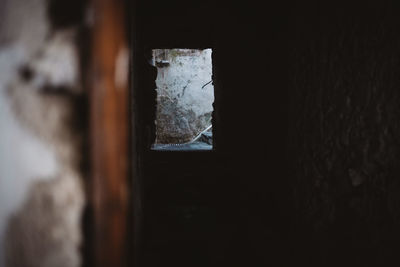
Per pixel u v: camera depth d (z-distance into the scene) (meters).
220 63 4.91
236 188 3.86
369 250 1.61
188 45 5.08
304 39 2.46
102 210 0.61
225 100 4.82
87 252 0.61
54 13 0.59
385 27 1.48
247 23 3.82
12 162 0.59
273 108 3.21
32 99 0.59
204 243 2.49
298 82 2.58
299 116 2.56
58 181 0.60
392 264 1.43
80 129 0.60
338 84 1.95
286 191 2.86
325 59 2.12
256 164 3.67
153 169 4.32
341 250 1.89
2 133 0.59
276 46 3.13
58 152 0.60
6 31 0.59
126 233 0.66
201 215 3.12
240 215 3.09
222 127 4.97
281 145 2.99
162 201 3.52
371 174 1.61
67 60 0.60
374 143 1.58
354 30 1.76
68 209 0.60
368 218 1.63
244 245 2.45
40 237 0.60
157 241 2.49
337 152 1.96
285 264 2.15
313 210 2.28
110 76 0.61
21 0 0.59
